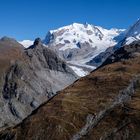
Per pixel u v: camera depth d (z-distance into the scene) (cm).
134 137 11475
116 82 14575
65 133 12112
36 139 12181
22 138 12331
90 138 11844
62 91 15050
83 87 14975
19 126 13012
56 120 12625
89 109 13050
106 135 11812
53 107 13500
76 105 13412
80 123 12456
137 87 14088
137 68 15725
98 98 13700
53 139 12006
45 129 12394
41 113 13238
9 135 12662
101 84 14762
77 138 11988
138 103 12988
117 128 11931
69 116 12756
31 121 12900
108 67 16688
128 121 12031
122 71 15638
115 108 13000
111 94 13725
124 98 13538
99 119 12644
